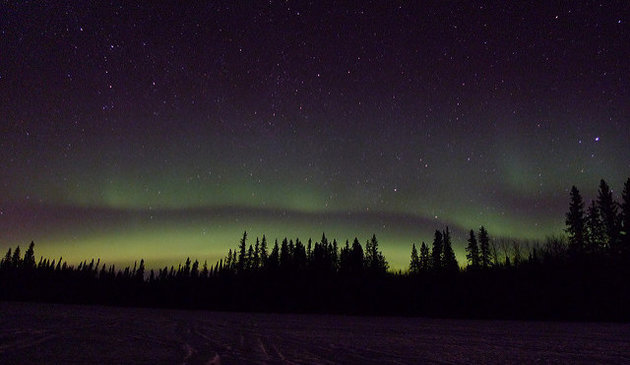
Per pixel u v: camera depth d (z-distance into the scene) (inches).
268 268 2546.8
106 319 759.1
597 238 1943.9
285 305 1959.9
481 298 1717.5
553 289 1636.3
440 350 433.1
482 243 2342.5
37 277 2492.6
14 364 252.5
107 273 2667.3
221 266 2746.1
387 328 824.9
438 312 1646.2
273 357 338.6
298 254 2598.4
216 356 327.6
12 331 440.1
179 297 2204.7
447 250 2362.2
